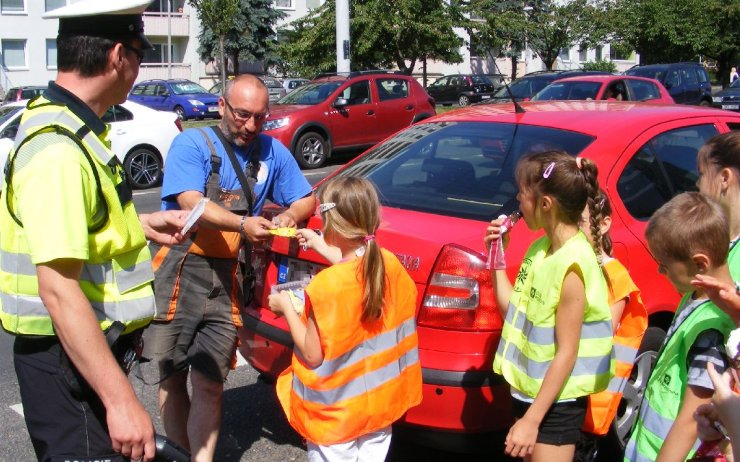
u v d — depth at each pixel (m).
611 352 2.95
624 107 4.64
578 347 2.88
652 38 39.44
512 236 3.57
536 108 4.64
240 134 3.63
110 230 2.41
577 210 2.89
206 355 3.66
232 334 3.71
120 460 2.46
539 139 4.13
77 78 2.44
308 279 3.78
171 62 44.12
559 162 2.90
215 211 3.44
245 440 4.39
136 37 2.49
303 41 28.06
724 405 1.98
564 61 48.25
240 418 4.67
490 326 3.37
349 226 3.00
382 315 3.04
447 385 3.34
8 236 2.38
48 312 2.30
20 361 2.44
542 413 2.86
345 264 3.02
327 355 2.96
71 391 2.40
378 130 16.72
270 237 3.48
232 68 44.06
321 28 27.33
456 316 3.37
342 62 18.86
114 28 2.44
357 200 2.98
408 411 3.43
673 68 24.23
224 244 3.60
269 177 3.77
